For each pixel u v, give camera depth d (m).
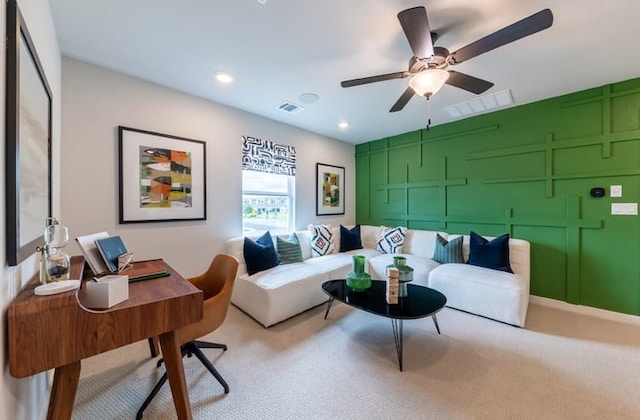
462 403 1.57
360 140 4.93
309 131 4.31
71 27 1.82
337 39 1.96
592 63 2.31
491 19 1.75
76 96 2.23
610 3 1.61
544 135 3.09
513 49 2.09
